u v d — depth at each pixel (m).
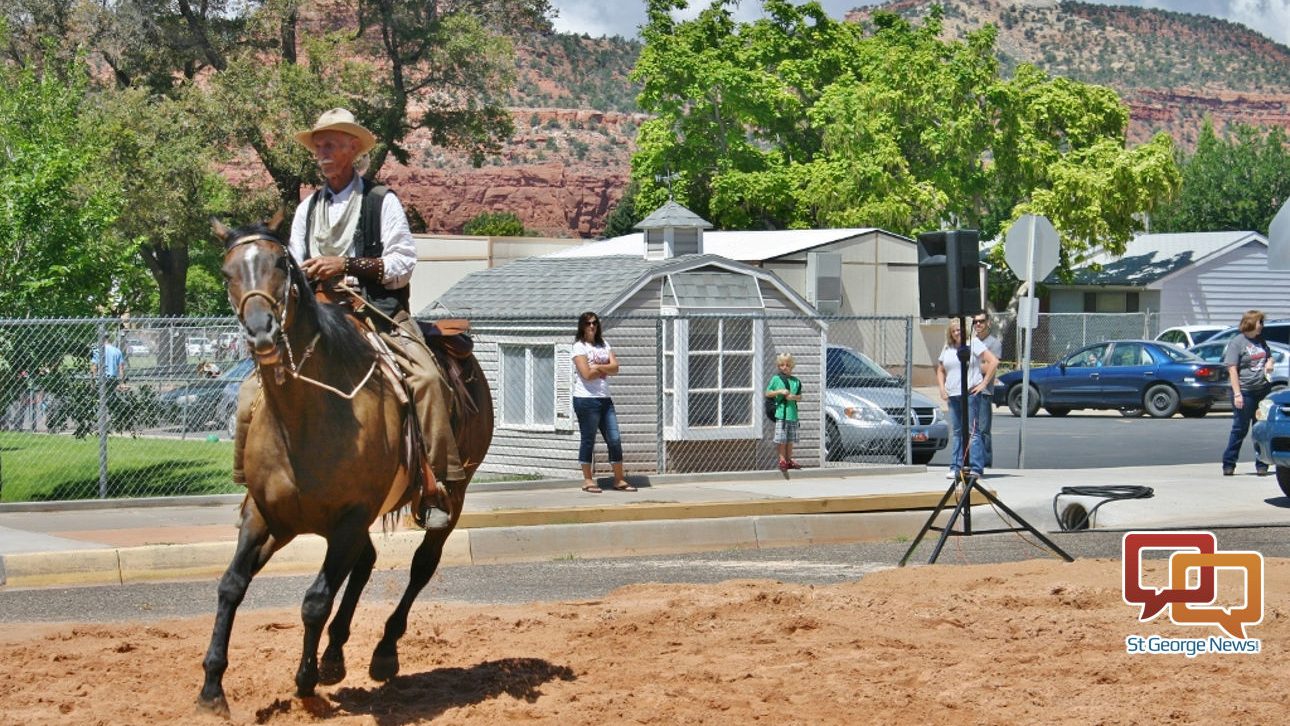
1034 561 12.69
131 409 19.94
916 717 7.39
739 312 20.33
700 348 20.03
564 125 162.50
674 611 10.22
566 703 7.62
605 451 19.27
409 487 7.64
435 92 67.75
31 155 19.95
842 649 9.03
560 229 143.12
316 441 7.00
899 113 48.09
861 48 56.09
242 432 7.39
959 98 47.44
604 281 20.12
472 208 142.88
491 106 64.19
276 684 8.12
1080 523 17.41
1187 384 34.12
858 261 39.41
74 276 19.31
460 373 8.67
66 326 18.75
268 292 6.63
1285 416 17.59
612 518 15.73
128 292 21.78
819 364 20.92
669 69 53.19
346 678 8.38
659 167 53.69
